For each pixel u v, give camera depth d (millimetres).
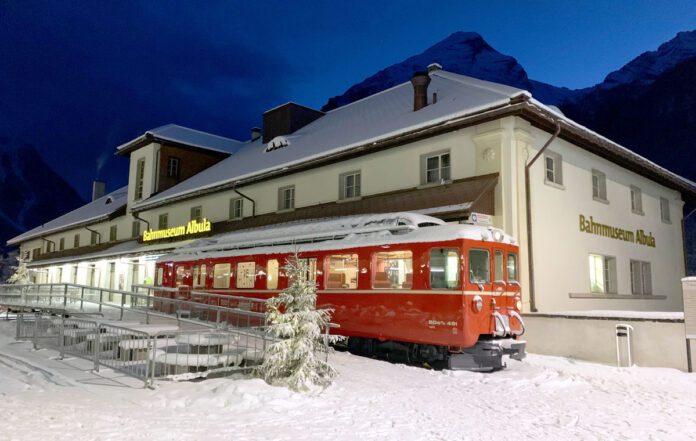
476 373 9945
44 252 45312
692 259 52062
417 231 11352
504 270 10977
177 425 5859
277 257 14773
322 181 19156
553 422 6613
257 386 7492
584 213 16484
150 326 9500
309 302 8461
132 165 32719
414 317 10789
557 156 15758
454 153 15000
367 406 7191
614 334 11102
